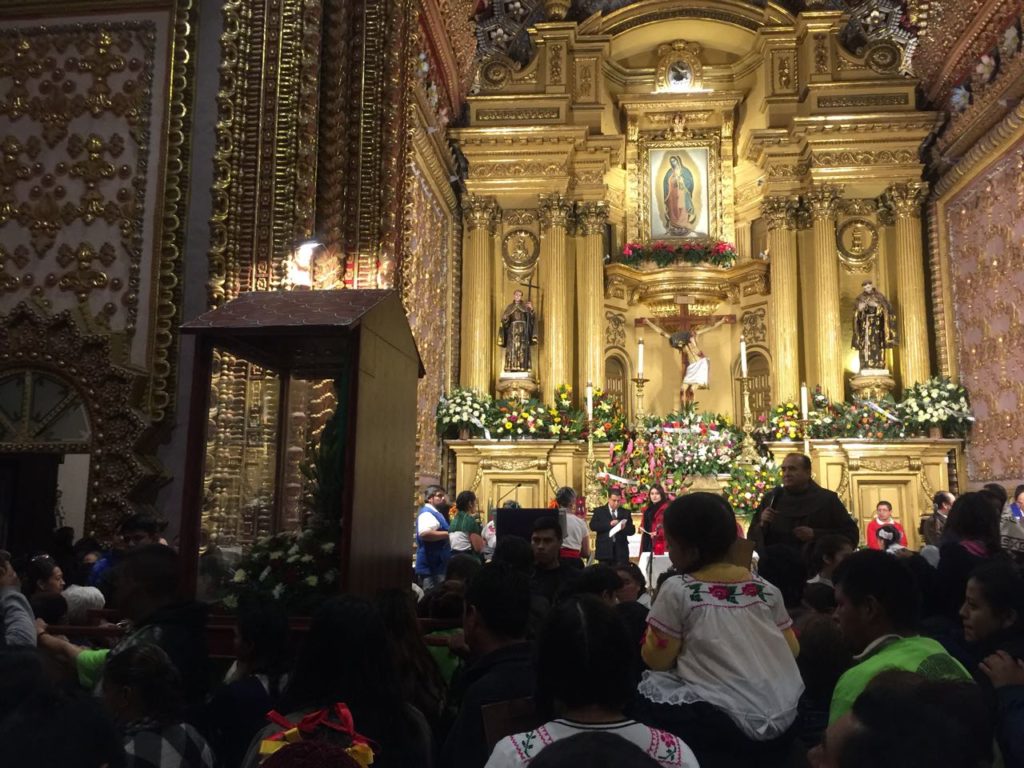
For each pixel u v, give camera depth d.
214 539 5.01
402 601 3.43
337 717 2.36
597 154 16.77
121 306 7.47
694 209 17.75
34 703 1.77
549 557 5.28
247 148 7.31
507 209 17.09
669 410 17.33
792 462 5.96
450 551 8.73
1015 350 13.30
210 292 7.11
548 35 17.12
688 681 2.79
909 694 1.53
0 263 7.62
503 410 15.27
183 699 2.76
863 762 1.46
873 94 16.30
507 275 16.83
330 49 7.52
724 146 17.86
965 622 3.09
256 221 7.19
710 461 14.47
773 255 16.53
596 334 16.34
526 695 2.68
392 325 5.50
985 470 14.20
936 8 15.23
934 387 14.86
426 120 14.22
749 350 17.05
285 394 5.59
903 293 15.80
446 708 3.53
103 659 3.64
